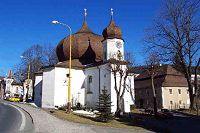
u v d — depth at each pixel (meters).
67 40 59.44
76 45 57.91
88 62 57.19
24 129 19.36
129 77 50.78
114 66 47.38
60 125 22.11
